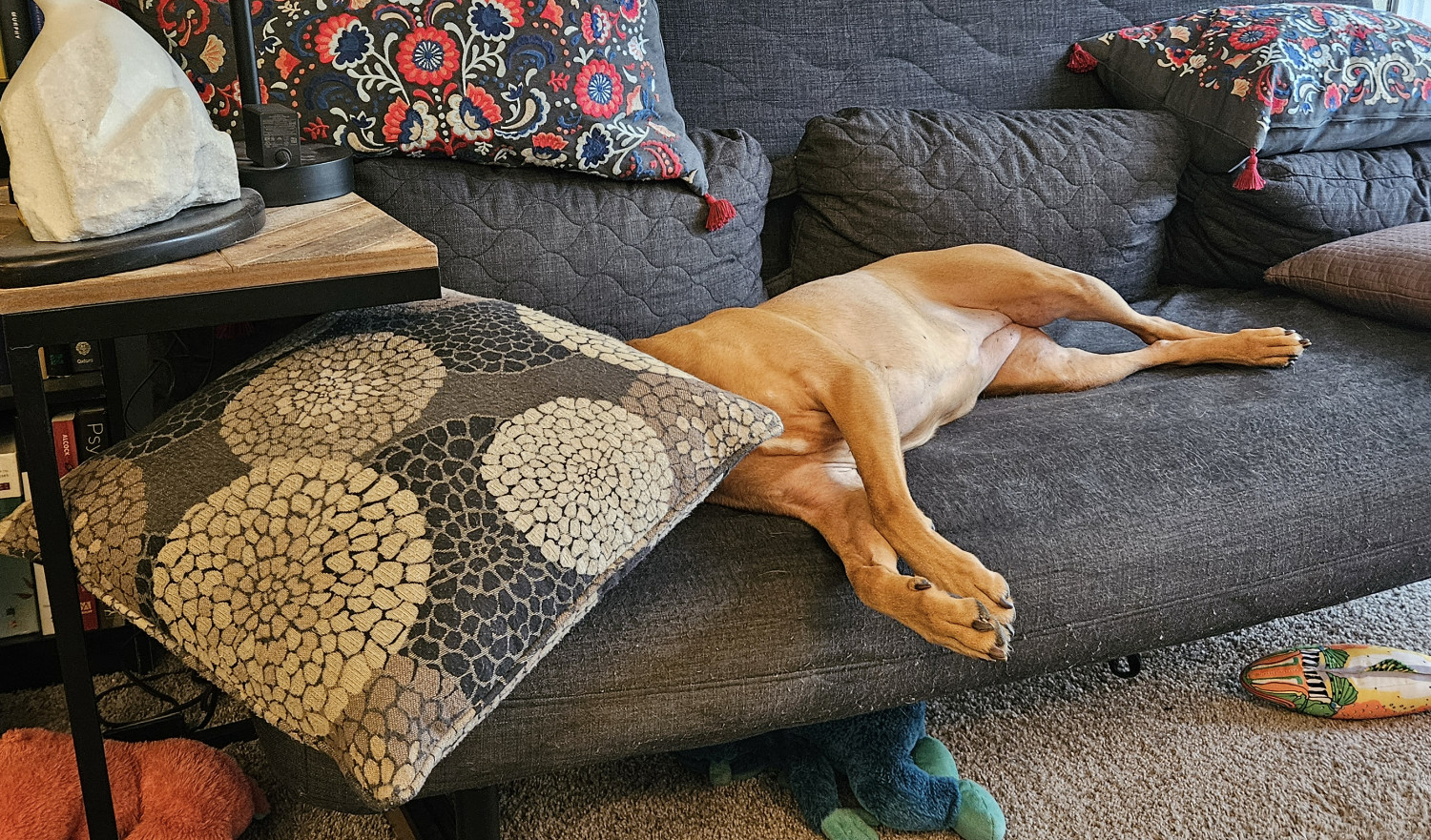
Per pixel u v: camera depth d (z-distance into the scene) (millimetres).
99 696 1620
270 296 1081
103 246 1013
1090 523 1345
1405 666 1560
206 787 1298
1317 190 2027
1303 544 1429
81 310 1004
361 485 1005
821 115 1971
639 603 1173
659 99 1748
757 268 1887
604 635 1146
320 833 1375
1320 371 1661
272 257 1083
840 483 1343
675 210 1738
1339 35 2096
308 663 931
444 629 938
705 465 1158
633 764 1474
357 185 1581
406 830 1318
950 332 1612
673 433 1146
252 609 970
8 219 1132
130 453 1103
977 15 2117
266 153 1295
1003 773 1451
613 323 1708
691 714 1178
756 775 1446
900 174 1889
